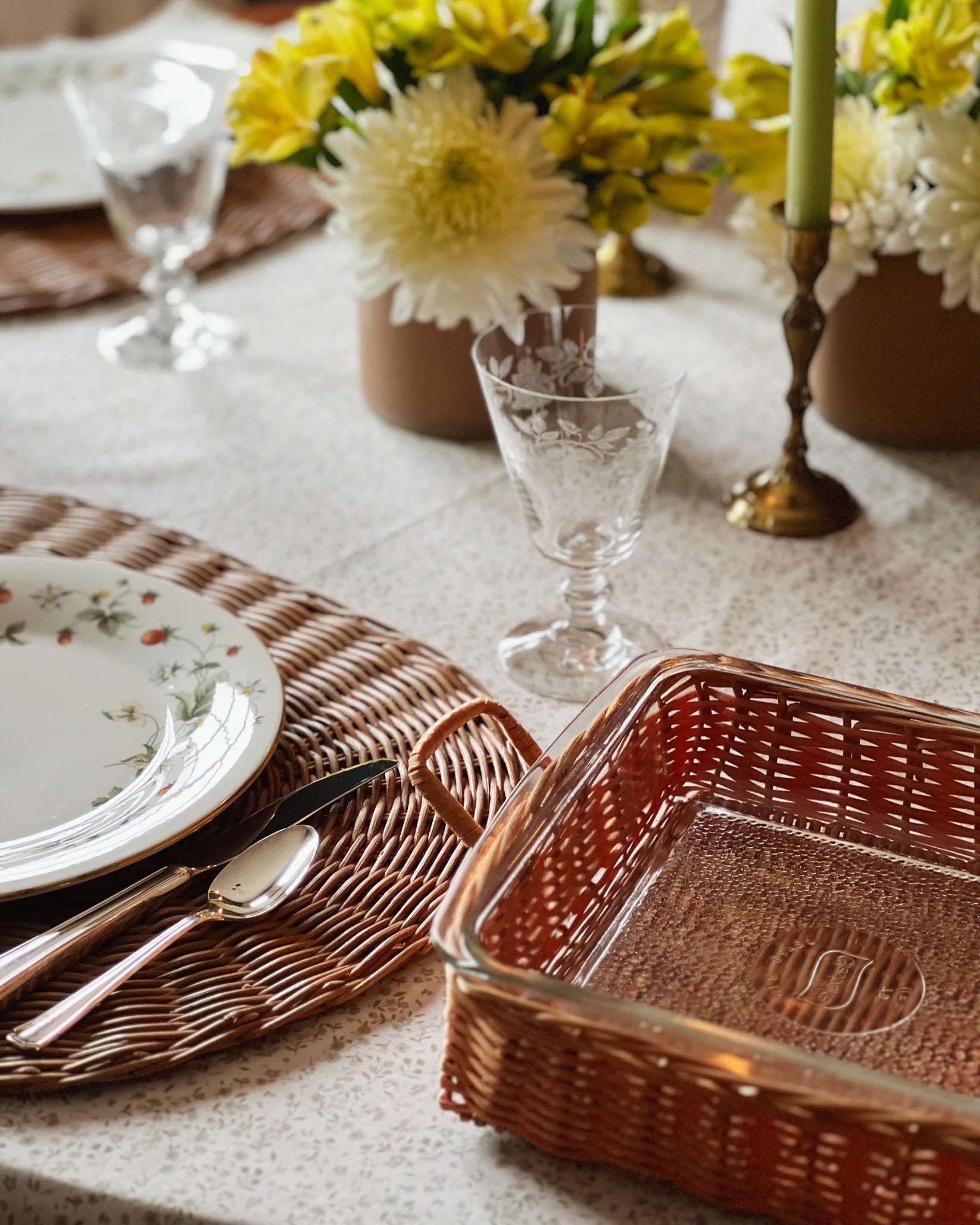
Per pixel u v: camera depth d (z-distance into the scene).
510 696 0.71
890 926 0.53
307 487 0.93
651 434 0.67
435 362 0.96
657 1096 0.42
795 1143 0.41
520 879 0.47
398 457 0.97
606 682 0.72
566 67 0.89
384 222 0.85
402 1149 0.47
